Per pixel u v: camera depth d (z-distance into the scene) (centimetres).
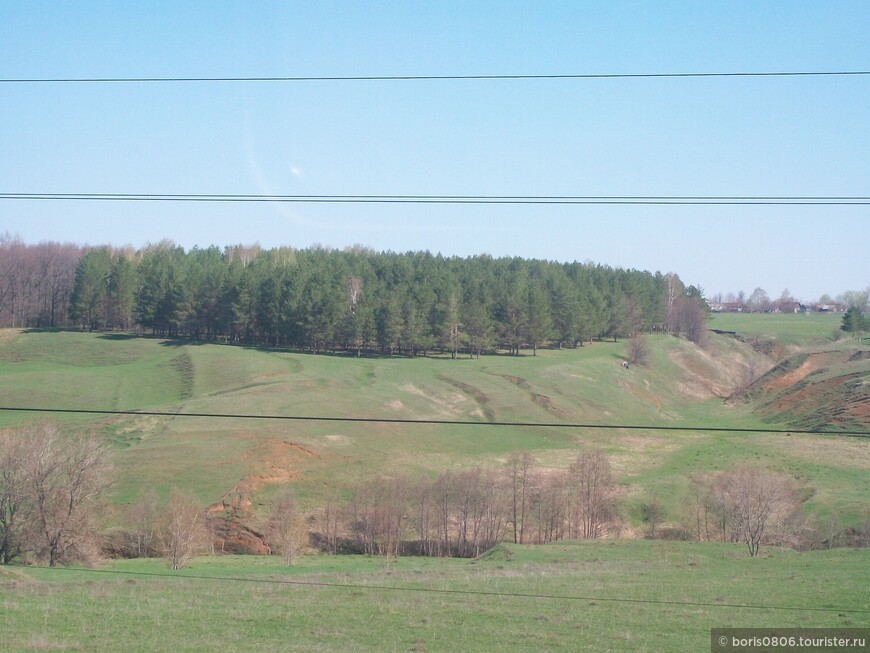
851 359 12588
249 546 5578
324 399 9212
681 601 2883
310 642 2314
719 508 5862
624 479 7194
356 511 5684
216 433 7500
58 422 7569
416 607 2775
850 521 5675
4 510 4488
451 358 13400
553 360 13338
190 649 2223
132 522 5303
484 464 7438
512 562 4253
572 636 2383
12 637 2309
